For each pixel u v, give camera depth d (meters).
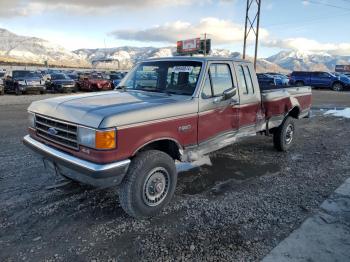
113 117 3.43
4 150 6.67
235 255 3.15
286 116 6.87
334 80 28.84
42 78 23.89
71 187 4.72
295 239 3.43
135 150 3.65
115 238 3.45
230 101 4.99
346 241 3.39
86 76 28.78
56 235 3.48
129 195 3.69
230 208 4.14
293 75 31.66
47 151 3.95
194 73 4.59
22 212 3.96
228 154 6.62
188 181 5.07
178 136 4.16
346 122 11.01
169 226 3.71
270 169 5.71
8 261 3.03
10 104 16.03
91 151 3.46
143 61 5.44
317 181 5.12
